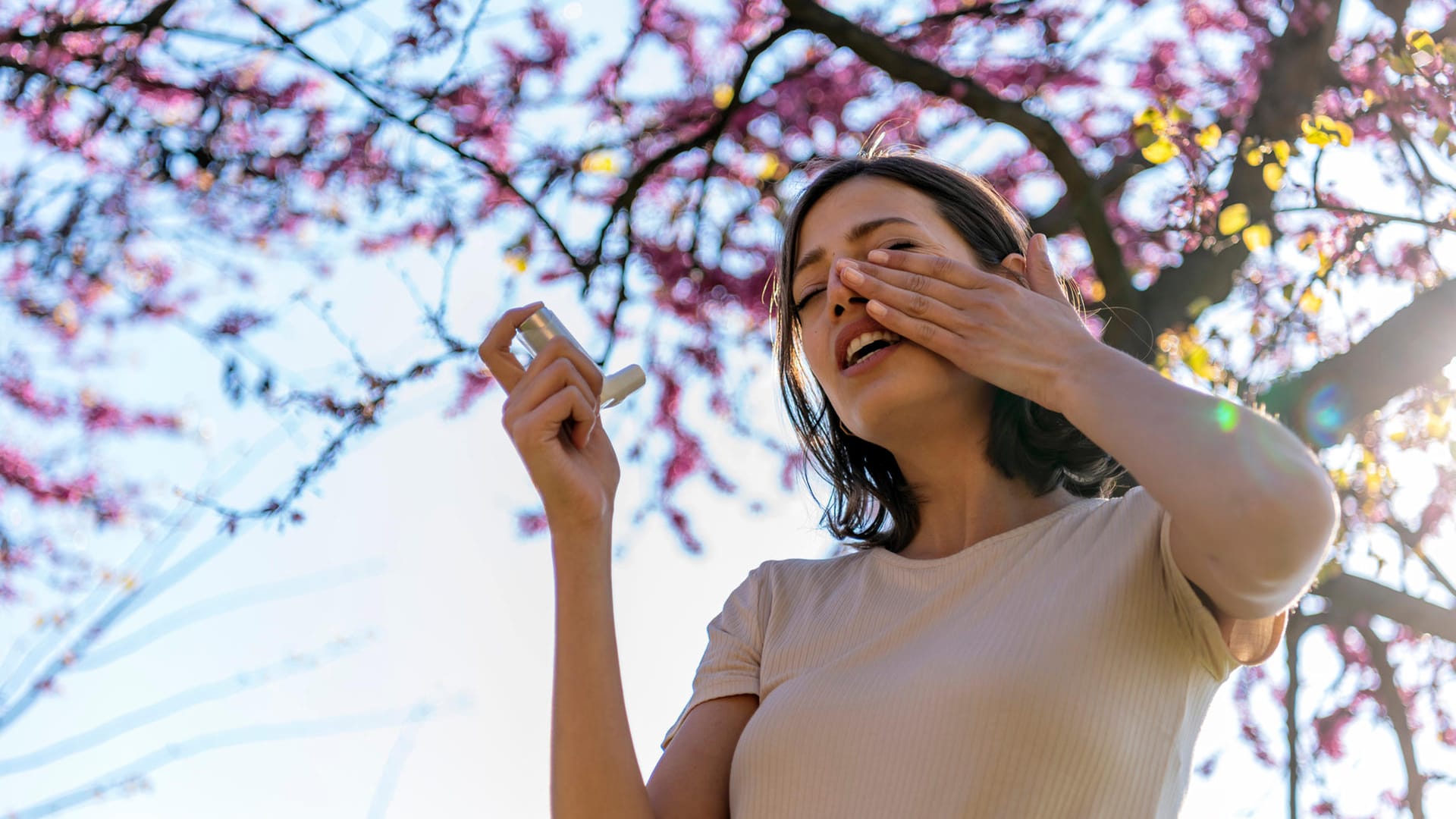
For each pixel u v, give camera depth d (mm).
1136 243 4836
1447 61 3861
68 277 5301
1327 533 1190
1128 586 1368
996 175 5188
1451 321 3529
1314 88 3994
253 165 5004
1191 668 1372
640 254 5129
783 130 5207
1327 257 3863
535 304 1577
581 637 1488
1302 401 3588
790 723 1442
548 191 5121
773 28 4891
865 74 5246
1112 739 1304
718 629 1753
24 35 4809
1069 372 1323
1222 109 5055
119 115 4887
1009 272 1730
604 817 1456
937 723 1336
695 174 5180
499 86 5188
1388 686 4750
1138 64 5230
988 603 1447
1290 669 4527
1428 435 4246
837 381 1662
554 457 1471
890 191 1769
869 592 1595
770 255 5230
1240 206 3432
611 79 5293
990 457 1644
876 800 1332
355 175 5070
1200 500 1184
